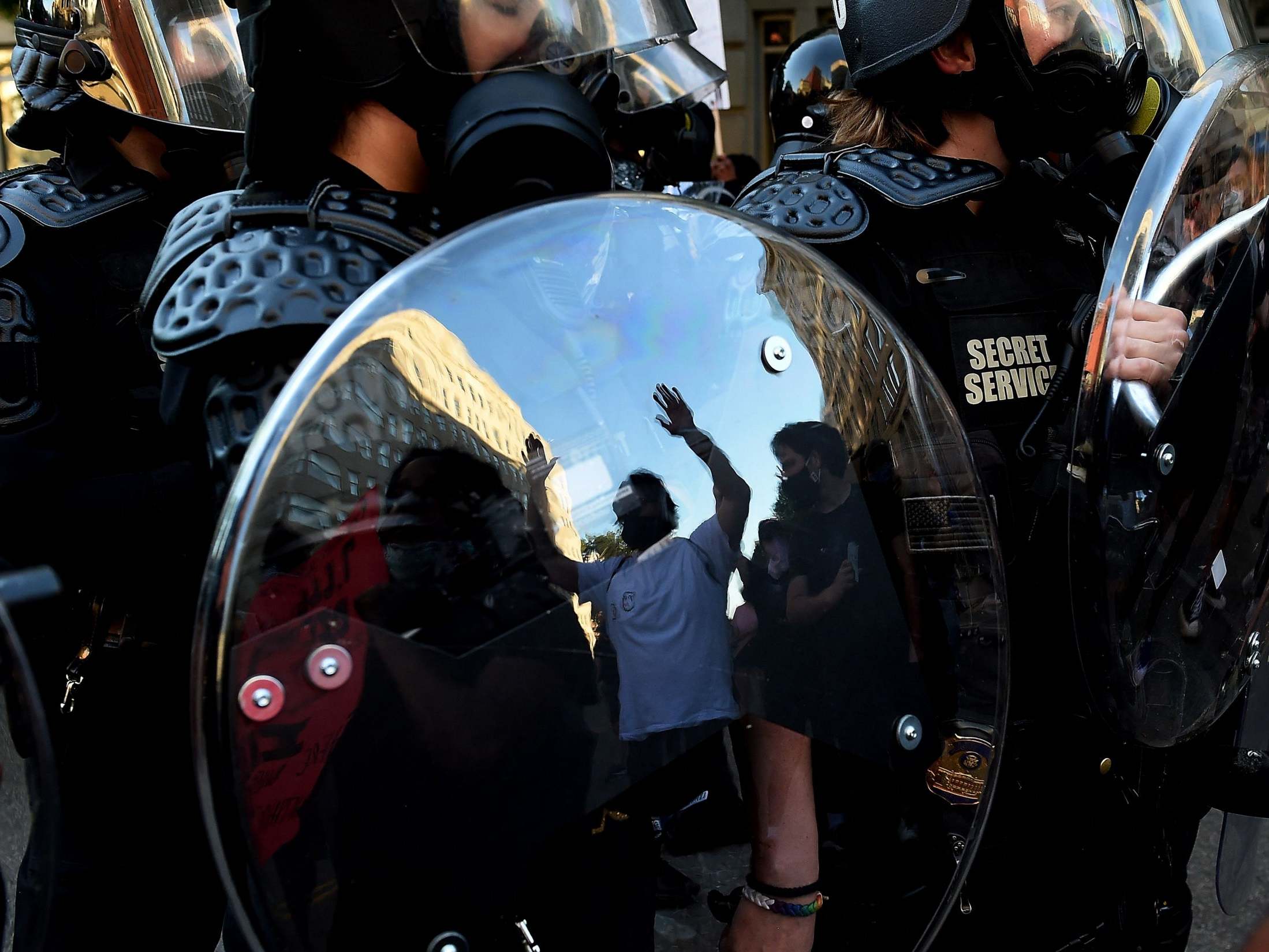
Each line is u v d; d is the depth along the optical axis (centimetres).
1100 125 108
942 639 84
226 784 63
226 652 63
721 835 77
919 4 104
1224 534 102
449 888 68
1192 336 97
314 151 81
